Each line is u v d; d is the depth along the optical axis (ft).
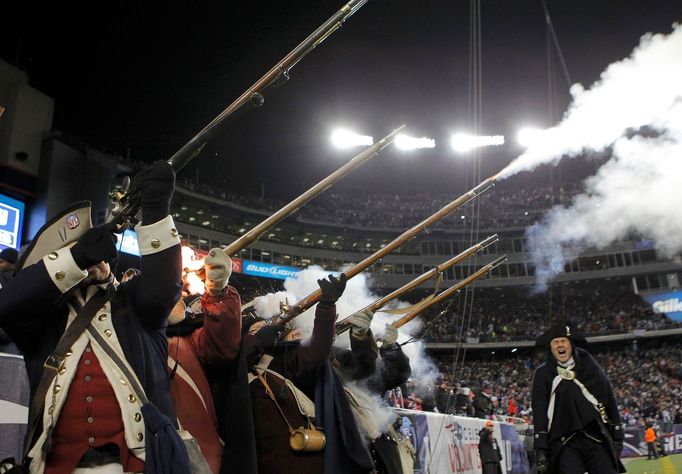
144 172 6.84
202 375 8.75
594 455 14.44
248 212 135.13
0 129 74.13
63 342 6.34
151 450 6.04
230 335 8.66
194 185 128.98
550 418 14.89
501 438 35.19
